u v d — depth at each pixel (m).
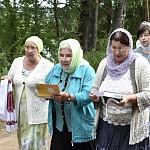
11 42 13.82
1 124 8.31
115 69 3.75
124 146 3.77
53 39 13.80
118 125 3.79
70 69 4.30
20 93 5.08
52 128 4.48
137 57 3.73
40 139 5.12
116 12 14.47
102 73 3.90
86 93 4.19
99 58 11.42
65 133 4.41
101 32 18.39
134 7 17.78
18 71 5.13
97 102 3.88
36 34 13.59
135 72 3.69
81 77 4.30
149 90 3.65
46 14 13.79
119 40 3.63
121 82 3.72
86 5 14.13
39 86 4.12
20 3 13.64
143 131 3.75
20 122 5.12
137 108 3.68
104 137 3.86
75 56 4.27
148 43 5.06
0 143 7.04
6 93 5.03
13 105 5.08
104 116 3.88
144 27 5.06
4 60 10.20
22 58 5.24
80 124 4.30
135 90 3.70
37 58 5.14
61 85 4.38
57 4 13.78
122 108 3.73
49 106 4.45
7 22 13.88
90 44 13.91
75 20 14.68
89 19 13.99
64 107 4.32
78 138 4.30
